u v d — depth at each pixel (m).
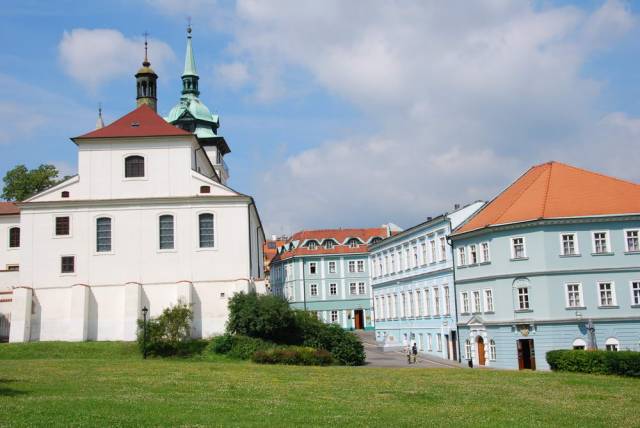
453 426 20.92
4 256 65.06
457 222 65.31
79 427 18.16
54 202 56.38
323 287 113.31
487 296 59.00
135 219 56.56
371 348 80.56
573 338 53.88
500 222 57.69
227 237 56.62
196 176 57.53
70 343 52.31
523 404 26.55
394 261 83.31
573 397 28.75
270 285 129.50
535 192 59.00
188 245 56.31
